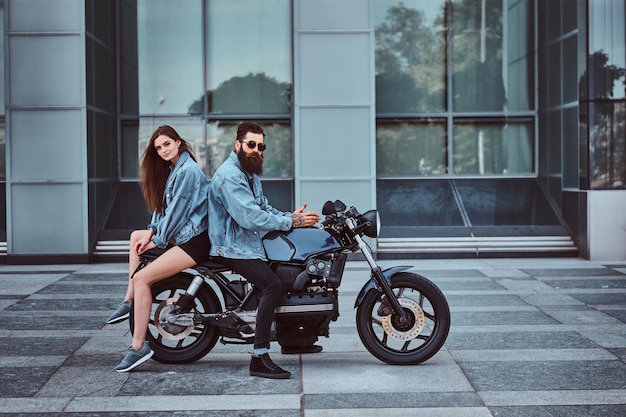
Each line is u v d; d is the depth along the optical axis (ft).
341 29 40.78
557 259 40.06
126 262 40.06
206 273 16.92
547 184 46.21
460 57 48.37
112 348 19.39
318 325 16.83
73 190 39.58
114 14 46.37
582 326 21.98
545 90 46.62
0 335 21.08
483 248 41.01
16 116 39.52
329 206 16.69
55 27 39.52
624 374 16.58
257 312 16.46
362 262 39.60
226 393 15.19
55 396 15.11
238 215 16.29
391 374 16.56
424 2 48.24
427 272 34.68
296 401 14.60
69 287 30.53
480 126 48.39
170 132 17.06
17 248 39.45
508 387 15.57
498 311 24.53
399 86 48.24
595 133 39.04
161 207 17.30
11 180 39.47
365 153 40.91
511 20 48.29
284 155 46.78
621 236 39.14
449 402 14.53
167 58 46.78
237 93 46.96
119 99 46.55
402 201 44.96
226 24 46.88
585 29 39.14
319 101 40.83
